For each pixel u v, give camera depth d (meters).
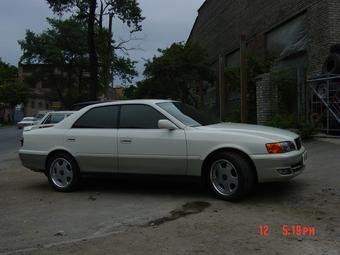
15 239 5.09
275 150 6.09
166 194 7.08
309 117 13.24
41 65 57.34
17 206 6.72
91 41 24.03
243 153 6.27
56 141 7.63
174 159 6.65
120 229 5.29
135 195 7.13
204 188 7.35
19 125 47.41
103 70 28.25
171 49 22.38
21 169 11.07
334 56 12.03
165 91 22.84
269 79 14.62
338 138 11.54
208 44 28.30
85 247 4.71
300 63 15.02
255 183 6.44
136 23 25.58
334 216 5.46
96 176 7.40
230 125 7.02
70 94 58.62
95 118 7.47
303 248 4.42
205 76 22.75
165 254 4.39
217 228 5.15
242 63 11.86
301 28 14.84
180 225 5.33
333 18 12.77
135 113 7.16
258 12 18.89
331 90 12.09
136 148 6.92
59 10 24.19
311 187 6.96
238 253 4.35
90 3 23.45
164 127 6.68
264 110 14.63
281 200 6.32
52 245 4.82
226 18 24.09
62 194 7.50
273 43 17.41
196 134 6.55
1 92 65.31
